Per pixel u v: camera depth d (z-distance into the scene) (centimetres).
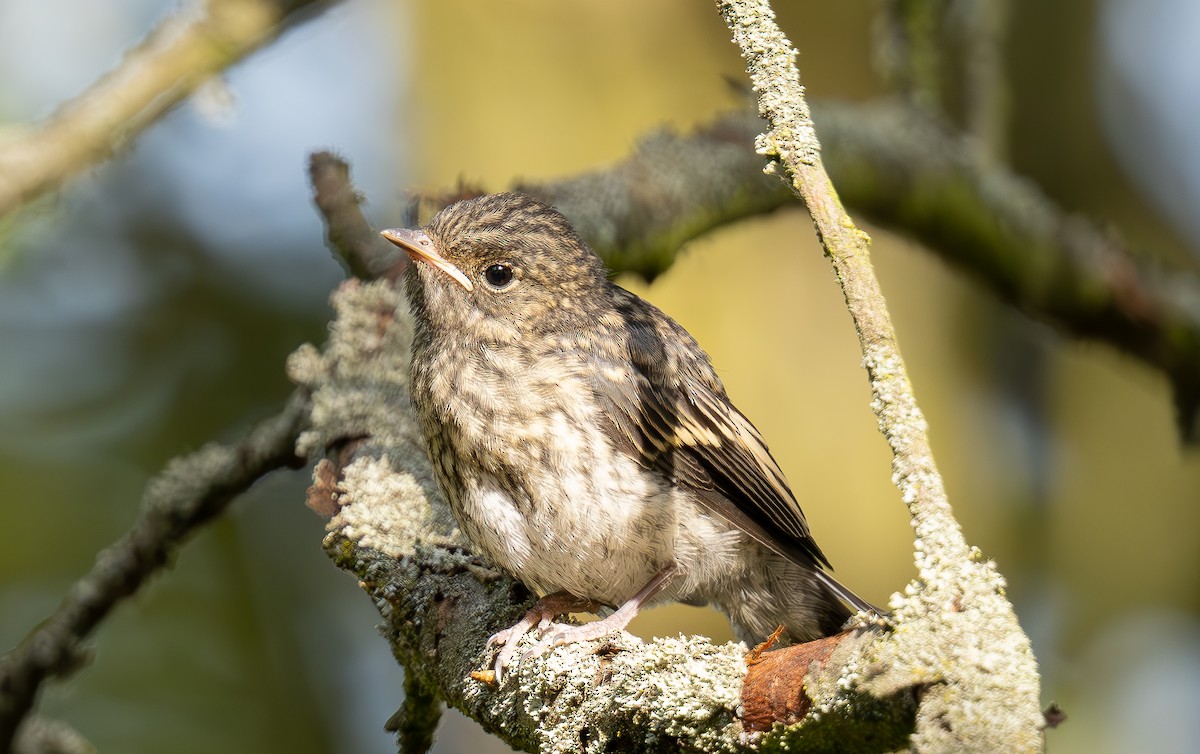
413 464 782
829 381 1209
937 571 461
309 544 1415
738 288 1215
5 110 1266
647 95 1260
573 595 795
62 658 917
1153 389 1448
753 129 1010
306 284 1465
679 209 962
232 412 1423
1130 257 1145
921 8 1143
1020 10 1473
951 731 440
